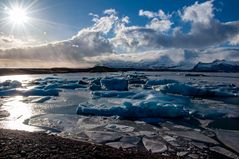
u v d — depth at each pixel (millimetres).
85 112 19688
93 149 8250
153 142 12312
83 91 40688
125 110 18672
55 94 34406
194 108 23078
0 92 34094
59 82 56844
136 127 15453
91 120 17312
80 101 28031
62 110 21828
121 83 41344
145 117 18469
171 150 11156
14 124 15898
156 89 39531
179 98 30000
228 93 35000
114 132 14141
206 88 36844
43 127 15109
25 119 17484
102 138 12852
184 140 12758
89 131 14242
